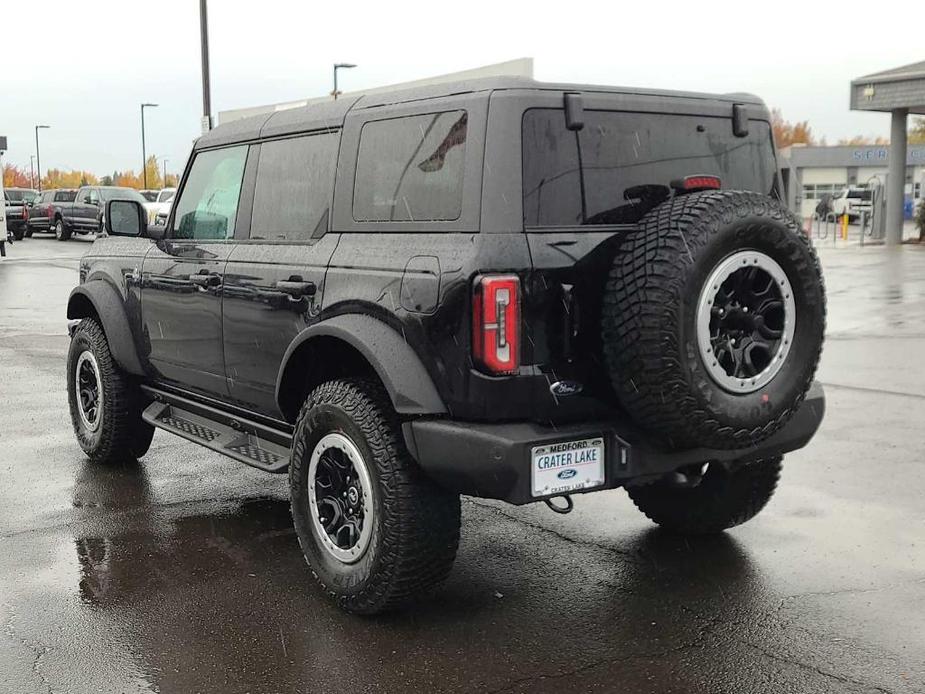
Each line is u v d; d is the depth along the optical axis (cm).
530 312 348
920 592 413
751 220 341
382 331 376
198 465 631
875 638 370
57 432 718
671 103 397
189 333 520
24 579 434
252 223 481
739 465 399
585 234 361
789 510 525
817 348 367
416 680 340
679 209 343
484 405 346
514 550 471
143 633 378
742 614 393
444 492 371
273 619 392
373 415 374
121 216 558
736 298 352
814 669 345
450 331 350
